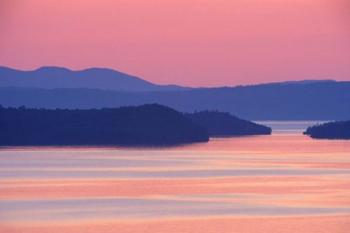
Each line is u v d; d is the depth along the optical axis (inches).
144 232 5659.5
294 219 6097.4
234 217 6210.6
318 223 5920.3
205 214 6333.7
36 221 6043.3
